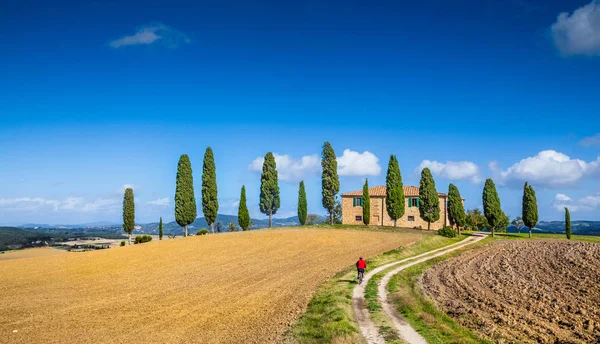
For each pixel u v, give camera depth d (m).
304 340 21.91
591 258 54.28
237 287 36.75
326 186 91.00
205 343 22.86
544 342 21.94
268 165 90.75
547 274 44.09
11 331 25.27
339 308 27.03
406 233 73.50
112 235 187.75
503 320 26.12
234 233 72.44
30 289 36.62
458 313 27.97
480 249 63.66
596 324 25.42
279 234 69.62
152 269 45.31
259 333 24.16
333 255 52.94
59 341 23.52
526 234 88.06
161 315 28.50
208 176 78.81
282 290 35.12
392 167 83.19
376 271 43.00
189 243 61.84
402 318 25.42
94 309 30.16
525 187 83.56
